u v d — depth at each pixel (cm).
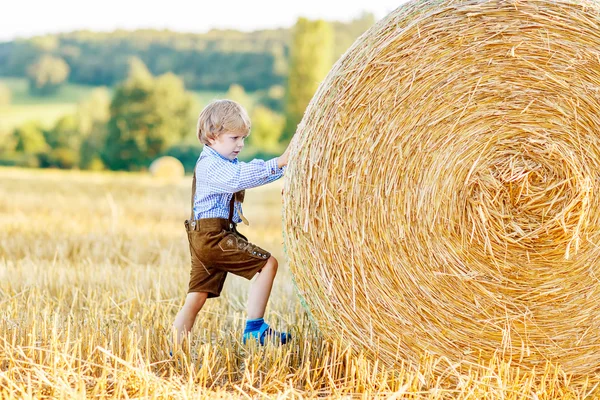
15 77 5641
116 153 4056
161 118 4109
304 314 492
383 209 389
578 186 380
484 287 391
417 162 388
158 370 408
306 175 393
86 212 1187
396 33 384
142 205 1316
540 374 394
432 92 385
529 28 378
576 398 385
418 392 368
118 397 354
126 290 567
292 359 420
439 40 382
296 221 400
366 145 387
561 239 383
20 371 384
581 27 375
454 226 391
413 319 395
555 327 391
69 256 791
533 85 382
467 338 394
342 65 390
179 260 765
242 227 1143
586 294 388
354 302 396
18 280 588
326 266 396
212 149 454
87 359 391
